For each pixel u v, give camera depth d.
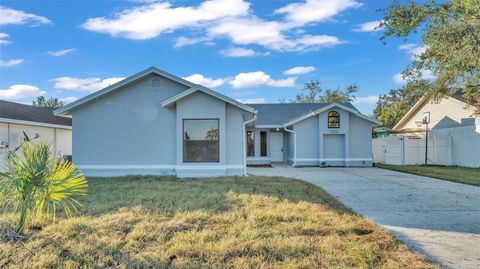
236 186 9.63
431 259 4.09
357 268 3.74
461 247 4.55
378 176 13.55
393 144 20.47
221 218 5.80
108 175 12.99
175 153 13.08
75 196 7.77
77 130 13.08
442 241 4.83
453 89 11.01
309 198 7.92
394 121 34.00
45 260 3.95
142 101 13.15
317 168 17.80
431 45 6.56
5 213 5.83
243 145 13.02
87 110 13.10
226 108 12.93
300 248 4.34
